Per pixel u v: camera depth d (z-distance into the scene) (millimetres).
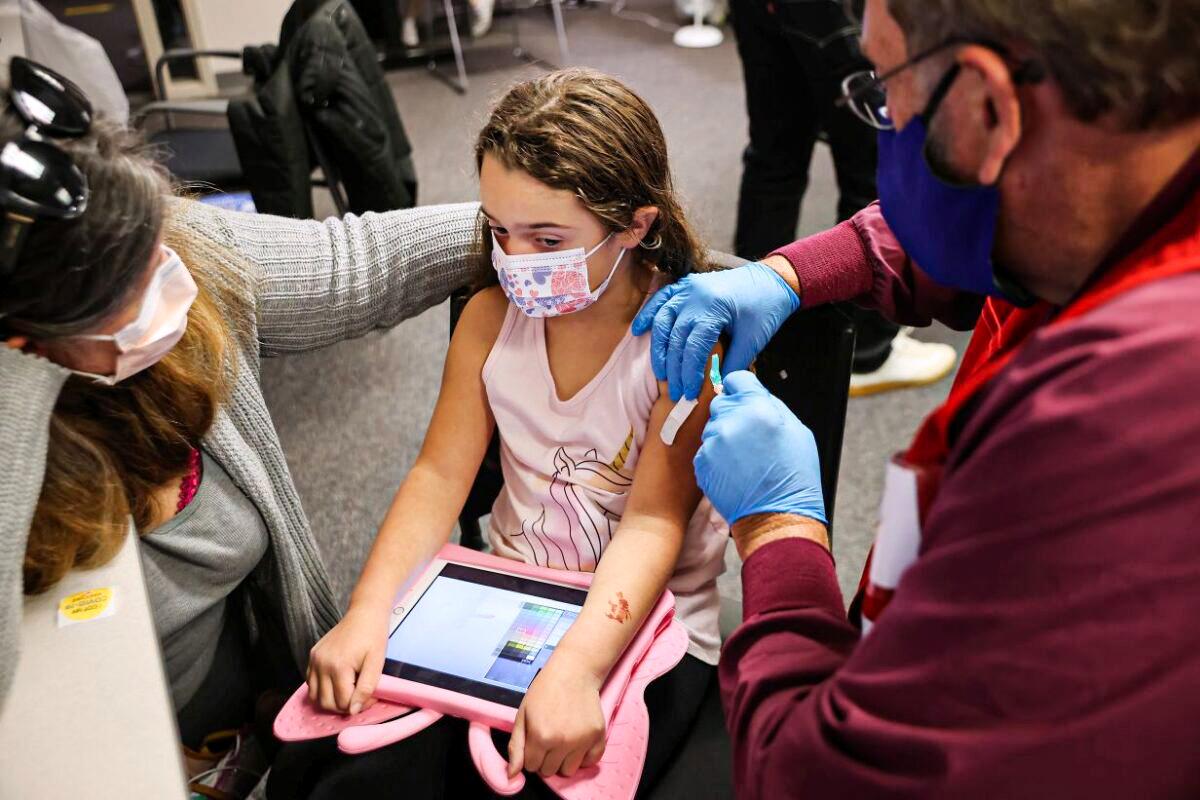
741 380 954
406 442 2441
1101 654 481
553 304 1062
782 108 2557
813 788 602
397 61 4574
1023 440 505
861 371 2488
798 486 861
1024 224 585
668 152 1111
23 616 812
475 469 1213
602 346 1125
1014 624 501
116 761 709
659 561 1057
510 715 974
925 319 1098
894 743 548
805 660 686
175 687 1208
